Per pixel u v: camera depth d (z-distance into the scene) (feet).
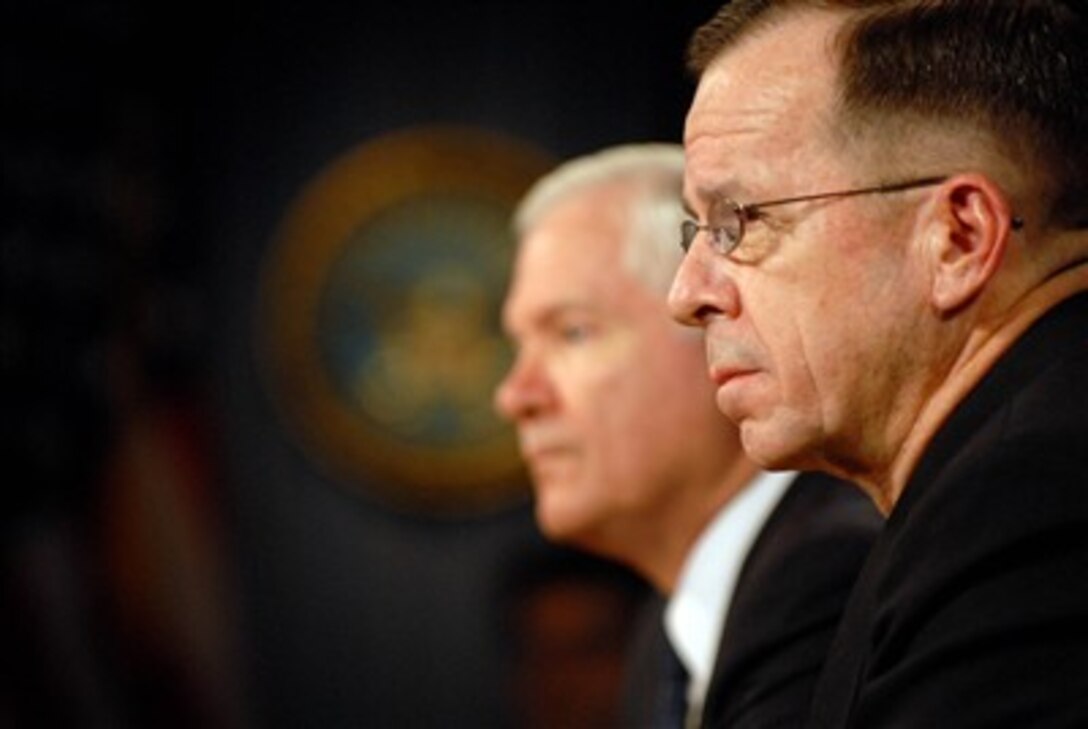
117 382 44.73
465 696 50.06
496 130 51.75
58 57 46.50
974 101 10.76
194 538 45.80
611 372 19.33
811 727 10.95
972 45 10.79
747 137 11.09
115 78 47.67
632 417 19.25
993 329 10.82
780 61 11.14
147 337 46.70
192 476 47.19
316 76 51.57
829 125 10.94
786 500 15.20
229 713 44.83
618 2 52.26
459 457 50.47
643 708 21.12
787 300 11.00
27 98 45.52
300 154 51.24
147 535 44.09
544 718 36.11
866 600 10.77
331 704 49.88
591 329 19.45
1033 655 9.25
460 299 50.88
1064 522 9.53
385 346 50.75
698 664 18.61
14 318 43.52
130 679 42.60
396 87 51.75
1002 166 10.73
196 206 50.55
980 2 10.85
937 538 9.93
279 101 51.34
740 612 14.28
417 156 51.34
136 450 44.60
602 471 19.34
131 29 48.37
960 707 9.29
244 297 50.65
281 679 49.85
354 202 51.13
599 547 19.84
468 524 50.37
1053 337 10.63
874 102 10.86
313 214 51.03
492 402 50.72
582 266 19.54
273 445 50.42
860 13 11.05
